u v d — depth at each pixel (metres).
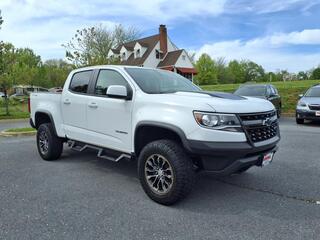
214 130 3.80
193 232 3.46
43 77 47.44
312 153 7.18
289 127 11.93
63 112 6.06
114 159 5.05
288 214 3.91
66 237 3.36
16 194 4.62
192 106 3.93
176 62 43.31
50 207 4.14
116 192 4.71
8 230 3.51
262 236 3.37
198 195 4.59
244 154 3.89
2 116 18.03
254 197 4.50
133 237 3.36
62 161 6.61
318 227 3.56
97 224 3.65
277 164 6.24
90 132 5.44
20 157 7.05
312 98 12.85
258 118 4.11
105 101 5.06
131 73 4.98
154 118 4.21
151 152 4.24
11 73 18.67
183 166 3.99
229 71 93.19
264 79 100.12
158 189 4.25
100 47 39.00
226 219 3.78
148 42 46.22
